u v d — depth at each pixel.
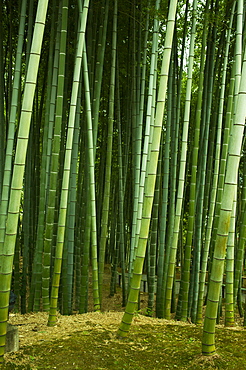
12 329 2.85
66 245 4.44
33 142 6.06
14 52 5.88
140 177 4.39
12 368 2.54
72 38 5.38
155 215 4.81
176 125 5.00
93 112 4.53
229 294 3.96
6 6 5.27
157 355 2.86
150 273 4.78
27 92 2.51
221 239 2.68
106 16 4.46
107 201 4.70
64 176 3.52
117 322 3.73
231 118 4.80
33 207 6.07
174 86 5.14
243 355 2.88
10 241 2.53
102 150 7.07
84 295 4.44
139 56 5.18
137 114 5.13
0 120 4.77
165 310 4.34
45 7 2.53
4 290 2.52
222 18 4.54
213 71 4.93
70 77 5.89
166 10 4.54
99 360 2.72
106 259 9.17
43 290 4.19
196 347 3.02
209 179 5.43
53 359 2.70
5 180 3.69
